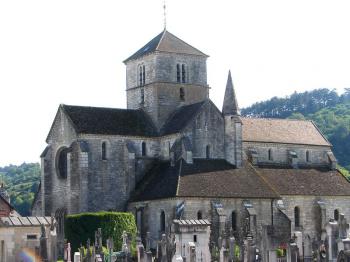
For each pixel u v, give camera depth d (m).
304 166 163.00
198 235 90.69
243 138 157.00
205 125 146.38
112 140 146.38
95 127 145.62
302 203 150.12
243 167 146.62
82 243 131.75
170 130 148.62
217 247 105.12
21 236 79.94
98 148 144.62
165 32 160.50
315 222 151.25
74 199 142.12
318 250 98.88
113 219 132.50
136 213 141.38
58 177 148.62
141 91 158.38
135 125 151.50
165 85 155.00
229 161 146.88
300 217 149.50
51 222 81.88
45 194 150.38
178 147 143.75
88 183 142.62
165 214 134.62
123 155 147.00
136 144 148.88
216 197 135.25
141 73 159.25
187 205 132.50
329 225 97.69
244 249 95.19
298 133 166.50
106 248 119.88
